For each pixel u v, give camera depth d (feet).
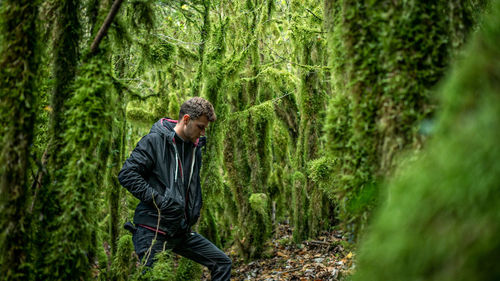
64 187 4.92
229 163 15.96
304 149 16.56
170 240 8.45
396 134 3.36
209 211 14.42
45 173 4.97
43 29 5.08
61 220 4.91
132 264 10.32
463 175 1.95
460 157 2.01
